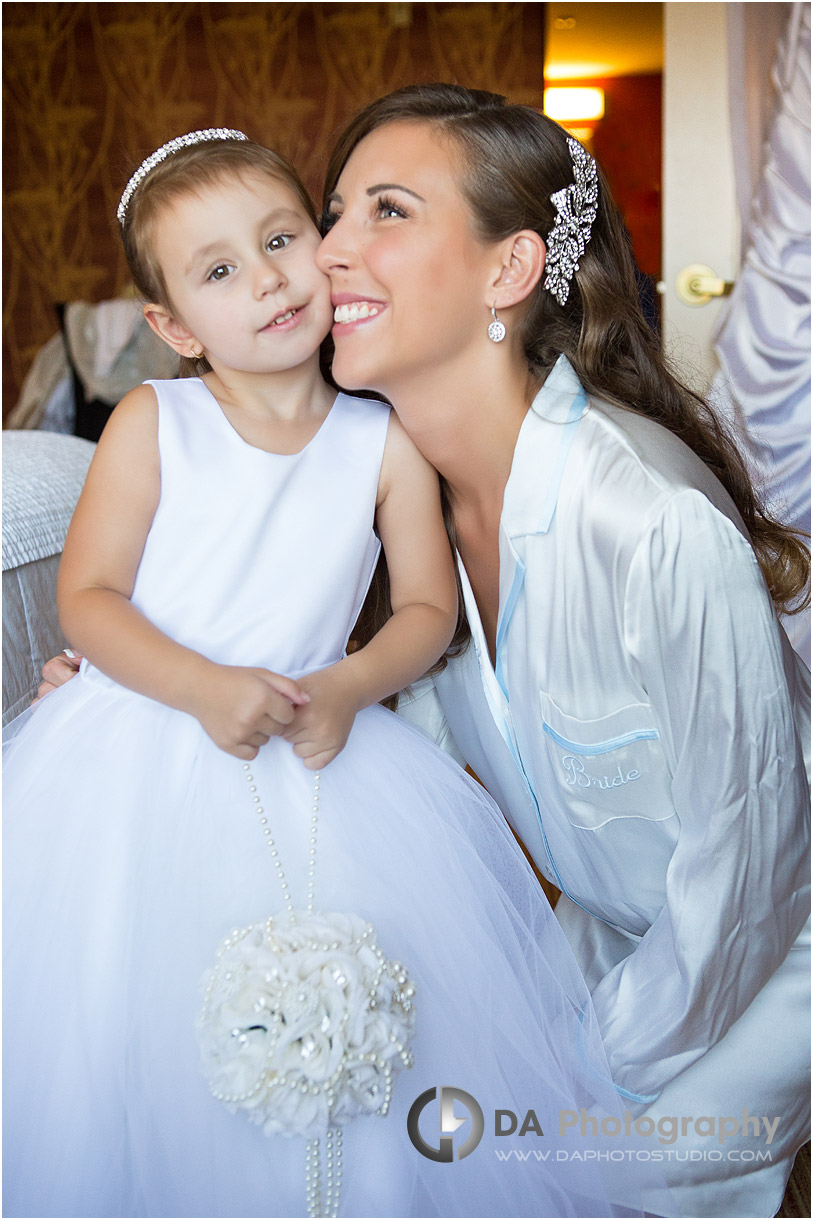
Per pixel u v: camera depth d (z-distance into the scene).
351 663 1.11
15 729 1.22
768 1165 1.20
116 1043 0.95
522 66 5.16
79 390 4.56
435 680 1.46
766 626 1.10
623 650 1.14
